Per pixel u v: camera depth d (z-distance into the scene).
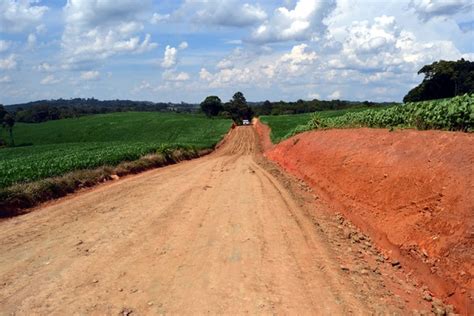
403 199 9.37
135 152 28.09
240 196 14.02
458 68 51.38
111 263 7.50
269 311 5.77
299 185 17.20
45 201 14.41
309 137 24.48
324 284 6.76
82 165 20.23
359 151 13.95
